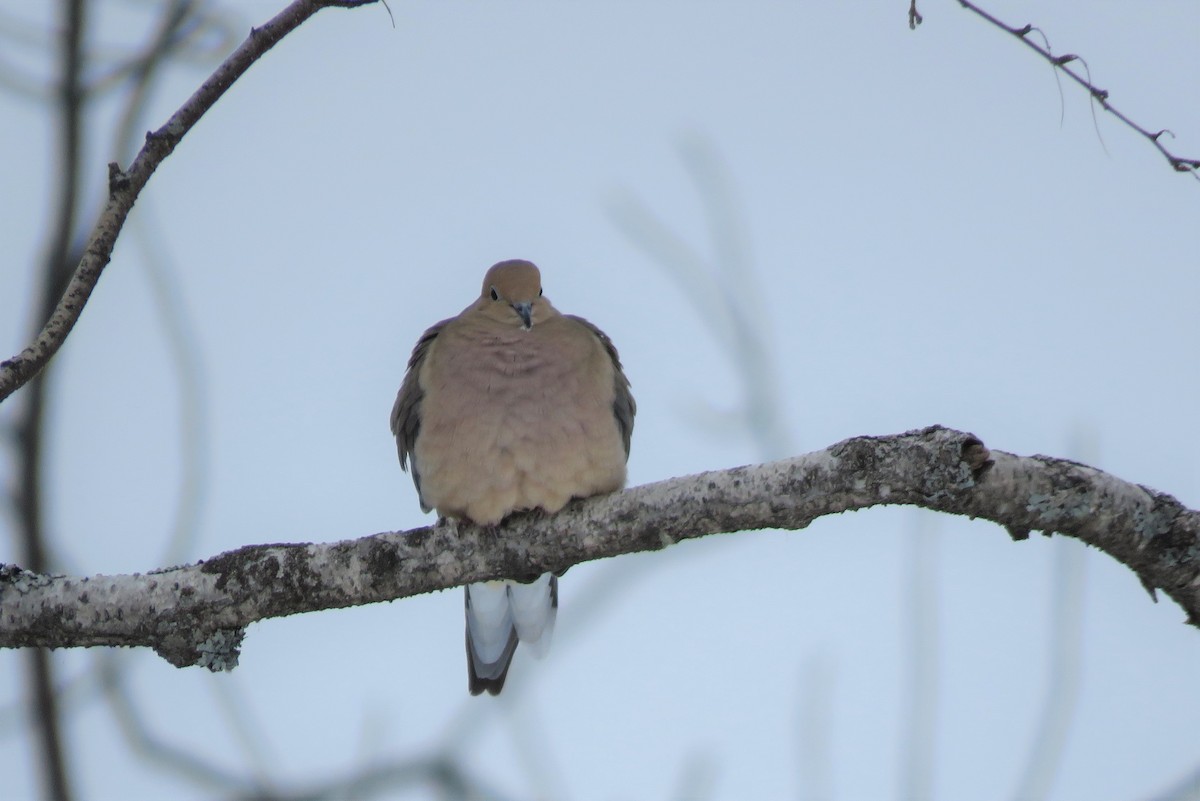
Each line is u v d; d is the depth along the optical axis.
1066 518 8.71
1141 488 8.87
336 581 9.41
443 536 9.72
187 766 9.70
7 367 8.04
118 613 8.98
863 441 8.95
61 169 9.09
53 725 8.97
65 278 9.01
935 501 8.80
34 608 8.91
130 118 9.69
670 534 9.51
